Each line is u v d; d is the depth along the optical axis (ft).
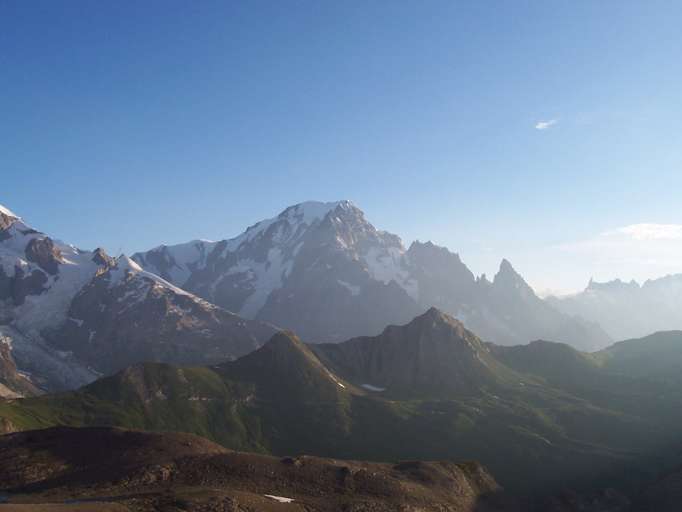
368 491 437.17
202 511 327.88
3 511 273.13
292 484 422.41
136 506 322.75
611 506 646.74
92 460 449.89
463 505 492.95
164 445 463.83
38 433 497.05
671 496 610.24
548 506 651.66
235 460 437.17
